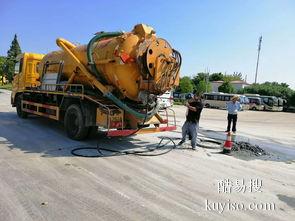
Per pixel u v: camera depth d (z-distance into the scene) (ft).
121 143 30.73
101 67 29.50
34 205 14.76
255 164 26.30
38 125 38.83
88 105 29.73
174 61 29.04
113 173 20.47
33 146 27.09
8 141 28.55
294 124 78.02
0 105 66.64
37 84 44.86
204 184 19.58
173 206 15.70
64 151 25.88
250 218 15.06
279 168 25.59
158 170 21.93
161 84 28.14
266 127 65.21
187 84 162.40
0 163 21.21
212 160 26.32
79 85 30.32
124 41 27.53
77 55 32.89
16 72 47.70
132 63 27.66
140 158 25.12
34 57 45.78
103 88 29.17
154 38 28.25
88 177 19.29
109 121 27.63
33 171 19.85
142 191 17.47
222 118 82.38
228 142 29.66
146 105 28.86
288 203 17.39
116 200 15.94
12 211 14.03
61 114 34.73
